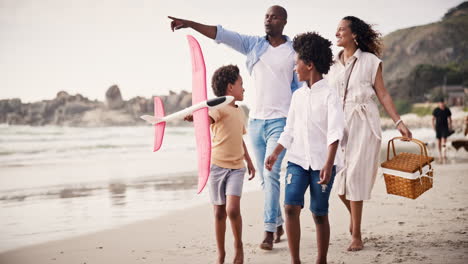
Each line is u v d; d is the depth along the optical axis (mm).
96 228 4754
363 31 3730
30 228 4832
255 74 4074
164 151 17406
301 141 2998
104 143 21219
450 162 10703
